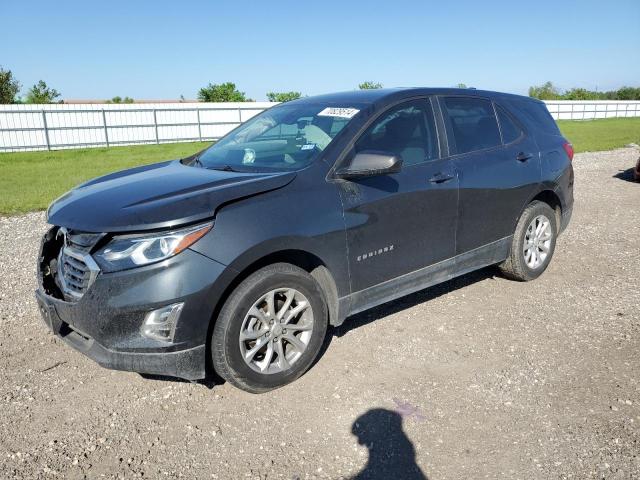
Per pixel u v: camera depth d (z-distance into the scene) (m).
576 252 6.42
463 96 4.80
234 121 33.97
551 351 3.94
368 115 4.05
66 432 3.12
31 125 28.22
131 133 31.00
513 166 4.88
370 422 3.14
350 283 3.78
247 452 2.91
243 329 3.28
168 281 3.00
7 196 11.38
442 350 4.00
